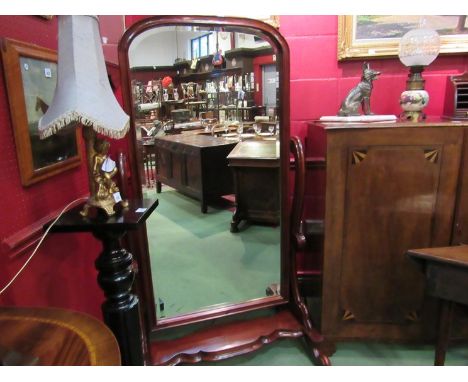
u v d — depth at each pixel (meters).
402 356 1.72
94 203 1.06
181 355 1.57
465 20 1.76
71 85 0.91
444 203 1.47
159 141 1.63
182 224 1.77
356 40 1.81
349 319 1.64
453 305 1.41
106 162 1.07
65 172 1.33
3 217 0.99
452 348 1.75
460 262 1.23
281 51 1.51
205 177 1.78
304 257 2.02
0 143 0.98
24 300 1.07
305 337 1.71
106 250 1.08
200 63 1.59
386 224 1.50
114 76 1.73
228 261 1.87
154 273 1.72
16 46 1.04
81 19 0.93
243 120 1.71
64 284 1.30
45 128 0.89
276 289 1.86
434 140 1.41
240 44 1.59
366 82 1.62
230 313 1.72
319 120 1.74
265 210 1.83
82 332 0.75
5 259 0.98
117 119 0.96
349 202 1.49
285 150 1.63
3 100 1.00
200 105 1.65
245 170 1.80
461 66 1.86
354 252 1.55
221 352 1.59
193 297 1.79
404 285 1.57
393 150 1.43
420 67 1.56
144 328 1.52
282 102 1.57
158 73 1.49
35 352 0.69
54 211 1.25
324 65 1.88
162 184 1.69
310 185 1.80
